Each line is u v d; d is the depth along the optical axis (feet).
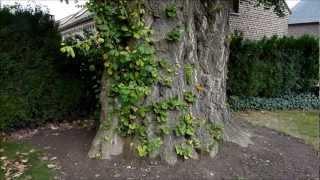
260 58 33.09
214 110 16.90
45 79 21.30
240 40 31.63
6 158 16.14
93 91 23.30
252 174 14.48
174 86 15.02
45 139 18.45
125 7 14.17
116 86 14.51
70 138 18.03
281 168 15.38
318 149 19.17
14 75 20.07
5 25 19.70
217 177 13.98
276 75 34.24
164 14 14.80
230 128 17.67
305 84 37.68
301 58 36.60
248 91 32.12
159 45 14.76
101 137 15.24
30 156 16.12
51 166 14.71
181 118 15.03
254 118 28.19
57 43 21.67
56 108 22.11
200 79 16.51
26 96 20.59
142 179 13.51
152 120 14.78
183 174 13.96
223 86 17.95
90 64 21.52
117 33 14.32
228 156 15.69
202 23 16.80
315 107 34.86
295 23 82.17
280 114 30.71
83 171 14.14
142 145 14.69
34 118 21.34
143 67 14.21
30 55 20.58
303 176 14.89
